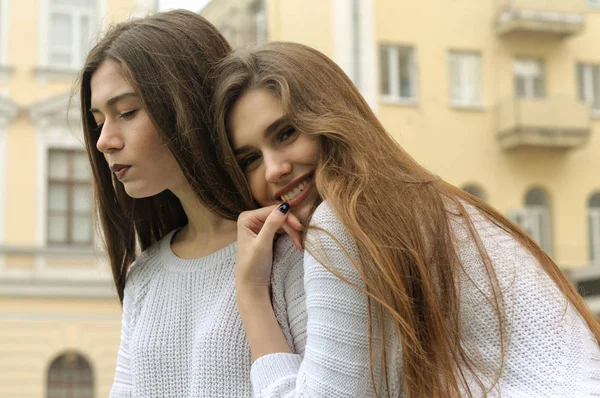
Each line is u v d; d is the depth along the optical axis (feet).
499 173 39.73
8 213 39.27
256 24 33.01
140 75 4.74
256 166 4.75
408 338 4.07
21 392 38.73
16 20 40.27
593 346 4.35
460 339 4.17
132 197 5.34
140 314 5.08
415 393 4.08
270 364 4.34
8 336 38.96
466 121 38.99
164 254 5.23
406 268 4.14
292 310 4.63
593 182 41.14
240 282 4.55
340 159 4.45
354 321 4.12
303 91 4.56
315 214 4.33
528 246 4.45
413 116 37.11
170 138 4.75
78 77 5.28
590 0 41.24
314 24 31.91
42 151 39.86
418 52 37.24
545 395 4.04
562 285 4.38
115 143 4.80
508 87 39.52
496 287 4.16
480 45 39.27
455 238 4.27
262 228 4.52
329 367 4.09
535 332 4.15
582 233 41.19
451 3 38.73
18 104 39.68
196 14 5.04
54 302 39.50
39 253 39.40
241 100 4.64
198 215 5.12
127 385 5.07
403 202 4.25
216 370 4.63
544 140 39.99
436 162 38.11
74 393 39.37
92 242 40.06
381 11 36.42
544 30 39.99
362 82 31.71
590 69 41.22
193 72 4.83
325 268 4.15
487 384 4.09
